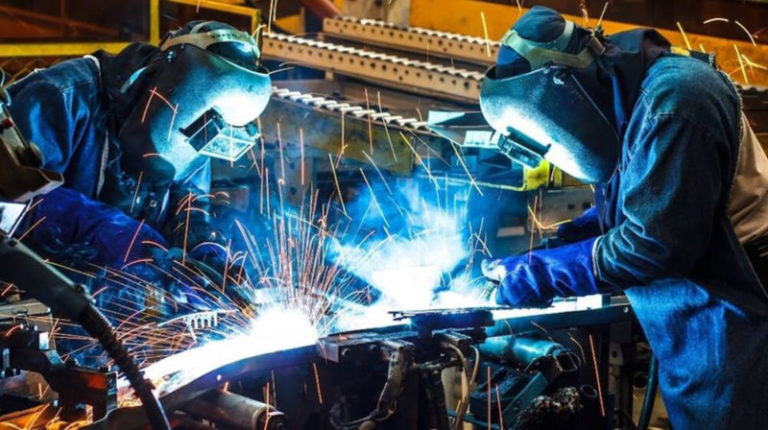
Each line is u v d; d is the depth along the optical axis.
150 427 2.01
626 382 3.37
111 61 2.85
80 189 2.86
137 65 2.82
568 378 2.68
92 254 2.65
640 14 5.41
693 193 2.30
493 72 2.55
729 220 2.46
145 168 2.82
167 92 2.68
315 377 2.32
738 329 2.44
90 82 2.80
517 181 3.20
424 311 2.46
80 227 2.69
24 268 1.68
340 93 4.19
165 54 2.71
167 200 3.06
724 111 2.36
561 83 2.40
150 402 1.72
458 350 2.34
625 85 2.42
